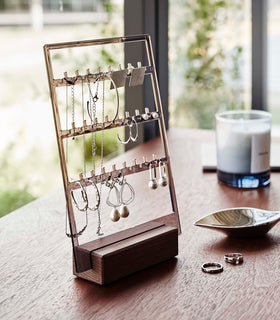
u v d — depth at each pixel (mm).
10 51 3199
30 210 1124
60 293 785
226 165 1271
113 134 2104
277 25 2605
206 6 2514
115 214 865
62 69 2109
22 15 3164
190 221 1059
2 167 2988
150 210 1105
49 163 3041
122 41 909
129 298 771
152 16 1757
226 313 727
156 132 1816
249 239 972
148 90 1752
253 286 799
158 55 1819
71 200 817
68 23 2984
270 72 2730
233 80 2545
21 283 815
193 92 2600
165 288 798
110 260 801
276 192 1236
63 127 1651
